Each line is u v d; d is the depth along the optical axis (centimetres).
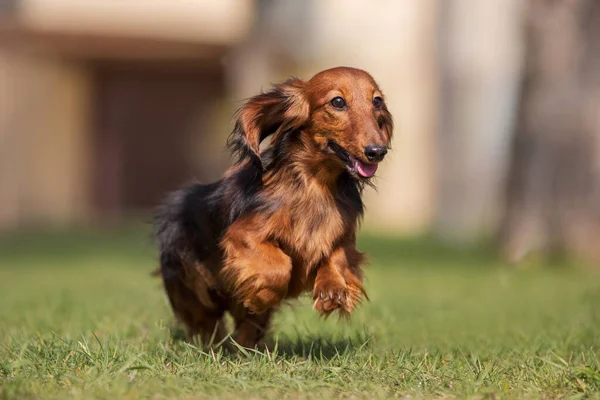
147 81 2638
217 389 517
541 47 1430
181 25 2247
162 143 2669
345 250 629
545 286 1157
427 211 2291
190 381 527
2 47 2370
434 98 2286
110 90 2622
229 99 2470
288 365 573
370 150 584
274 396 505
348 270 622
